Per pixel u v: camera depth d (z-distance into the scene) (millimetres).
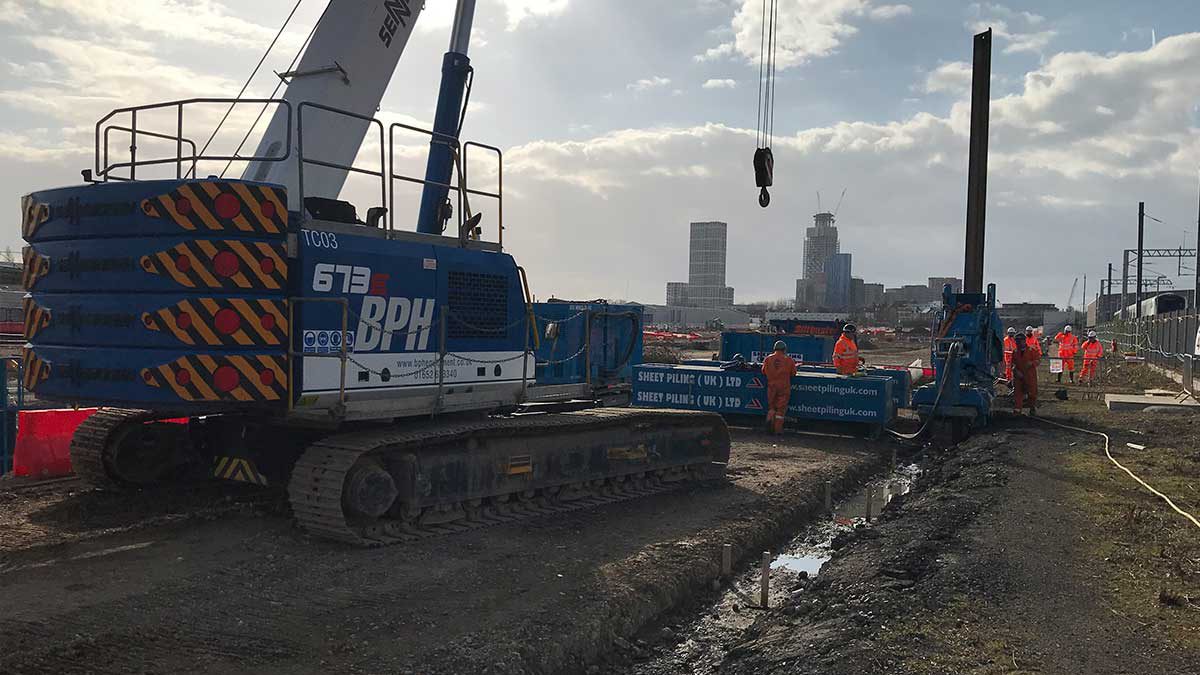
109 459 9102
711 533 9016
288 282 7551
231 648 5543
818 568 8688
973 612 6188
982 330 16891
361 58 10562
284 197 7500
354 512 7762
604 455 10469
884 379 16172
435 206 10734
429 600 6562
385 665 5359
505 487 9180
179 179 7223
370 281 8078
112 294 7336
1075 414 19391
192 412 7773
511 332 9602
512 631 5984
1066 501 9898
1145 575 7062
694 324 147250
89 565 7129
